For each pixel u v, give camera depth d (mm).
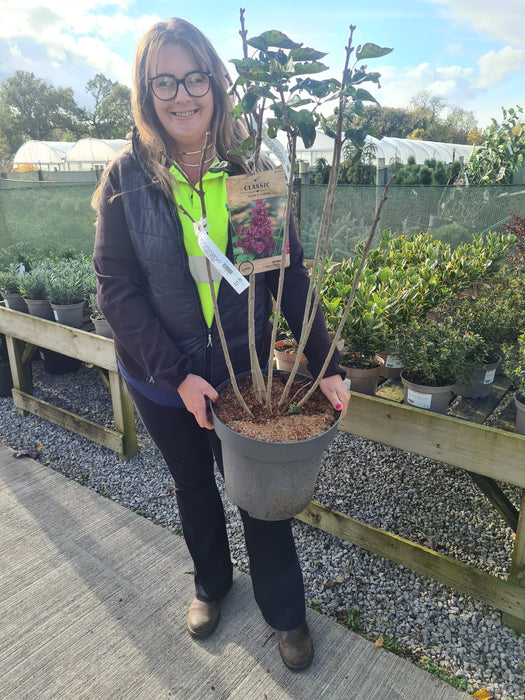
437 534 2275
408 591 1978
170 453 1575
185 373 1336
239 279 1166
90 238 6574
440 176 7406
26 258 4371
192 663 1664
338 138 1017
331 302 2207
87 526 2322
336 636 1762
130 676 1624
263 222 1161
